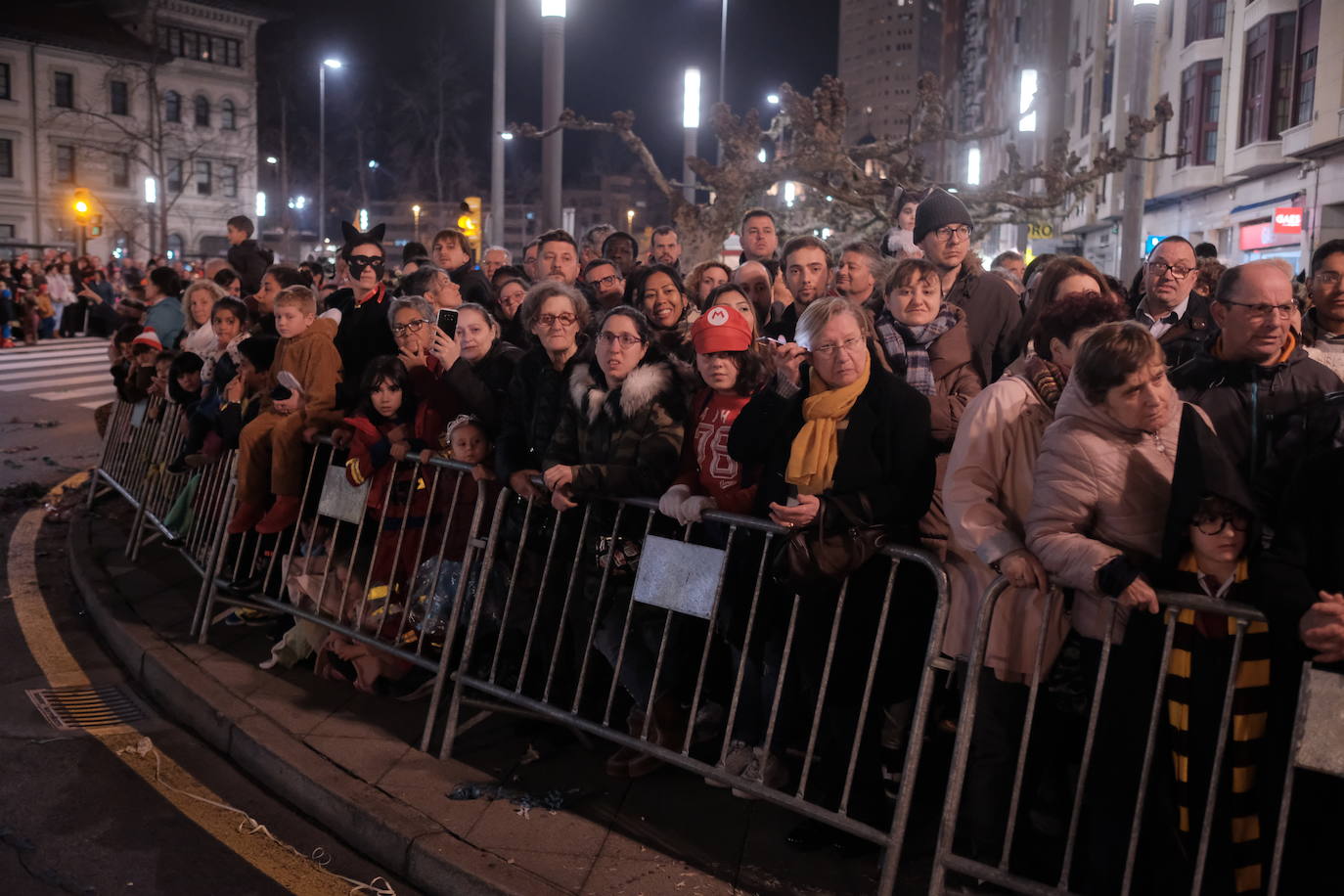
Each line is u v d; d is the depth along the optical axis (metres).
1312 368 3.31
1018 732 3.33
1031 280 6.83
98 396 16.09
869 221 12.62
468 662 4.42
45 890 3.44
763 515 3.74
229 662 5.29
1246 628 2.78
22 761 4.42
